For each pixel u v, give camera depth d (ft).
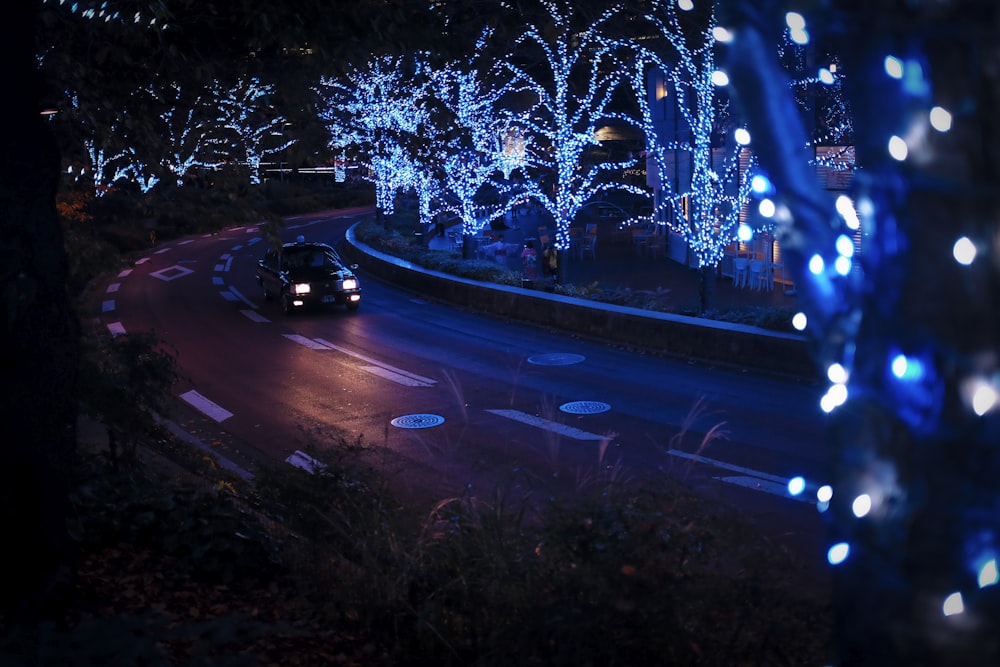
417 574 17.51
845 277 6.91
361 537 19.13
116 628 9.38
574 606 13.29
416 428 41.04
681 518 15.39
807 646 13.23
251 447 40.04
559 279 78.07
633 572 13.28
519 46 38.17
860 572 6.43
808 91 53.62
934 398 6.00
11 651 9.10
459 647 15.75
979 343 5.82
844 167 52.80
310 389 50.62
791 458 33.19
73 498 21.85
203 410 46.75
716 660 13.08
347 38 25.48
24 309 14.71
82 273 29.66
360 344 64.18
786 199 7.17
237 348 64.28
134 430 28.63
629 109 131.54
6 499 14.85
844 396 6.56
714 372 49.03
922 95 5.84
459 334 66.69
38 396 15.05
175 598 18.21
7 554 14.98
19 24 14.56
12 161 14.61
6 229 14.66
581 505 16.10
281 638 16.56
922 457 6.06
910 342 6.07
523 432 39.22
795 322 7.27
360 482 23.72
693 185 65.10
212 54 27.61
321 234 170.19
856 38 6.16
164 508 22.74
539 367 53.42
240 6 25.40
